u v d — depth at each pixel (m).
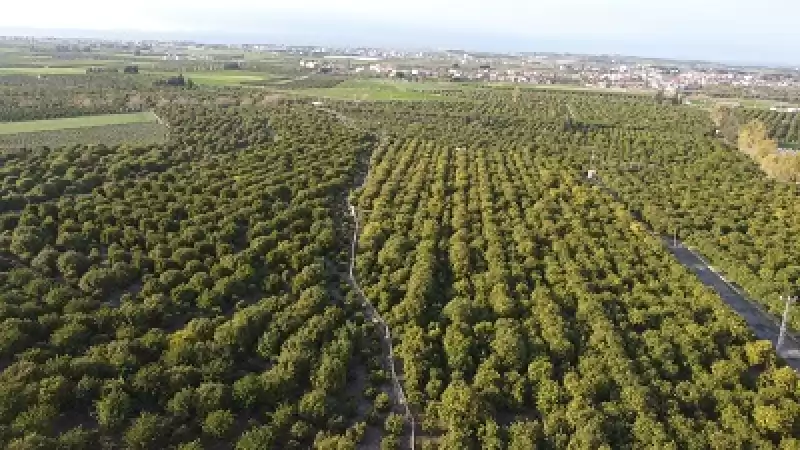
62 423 45.12
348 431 48.28
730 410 50.28
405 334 59.44
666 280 71.75
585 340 59.88
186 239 71.94
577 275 69.81
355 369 56.88
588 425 47.44
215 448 46.00
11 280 60.69
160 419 45.75
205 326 56.41
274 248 73.25
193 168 99.00
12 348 50.44
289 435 47.84
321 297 63.00
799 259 80.19
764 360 57.69
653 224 94.19
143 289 62.28
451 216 88.12
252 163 103.62
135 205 80.12
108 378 48.78
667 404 51.50
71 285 62.78
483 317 62.25
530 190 100.56
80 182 88.44
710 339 59.19
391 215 86.06
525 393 52.66
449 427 48.53
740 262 79.81
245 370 54.06
